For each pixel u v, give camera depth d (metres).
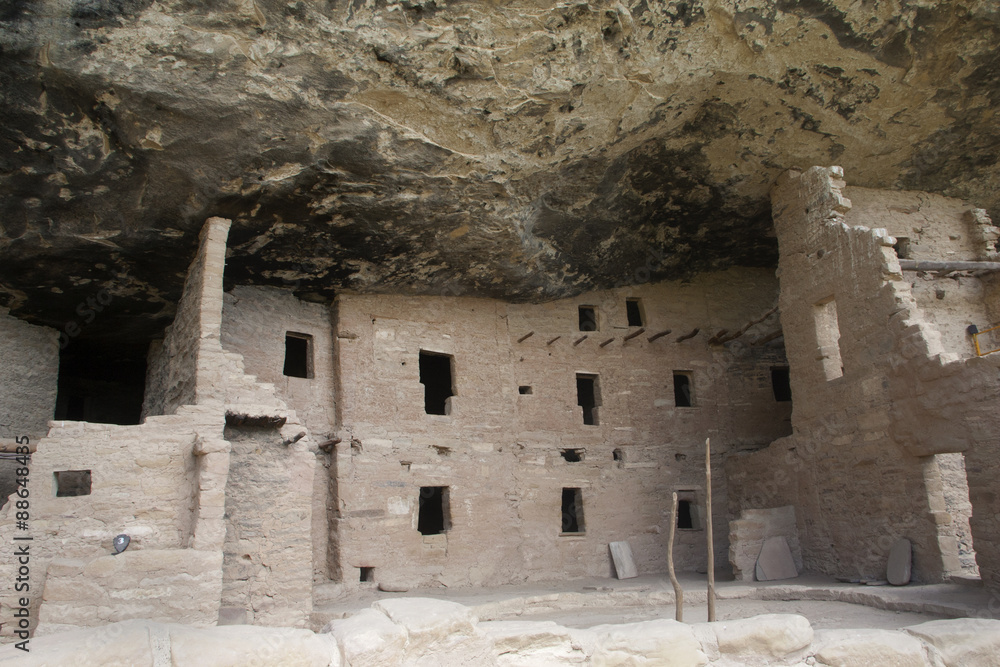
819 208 12.72
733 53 10.38
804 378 12.99
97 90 8.27
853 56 10.70
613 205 13.44
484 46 9.02
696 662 4.41
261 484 9.74
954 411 9.80
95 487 8.22
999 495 9.02
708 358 16.92
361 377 13.41
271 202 10.40
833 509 12.14
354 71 8.84
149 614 7.49
